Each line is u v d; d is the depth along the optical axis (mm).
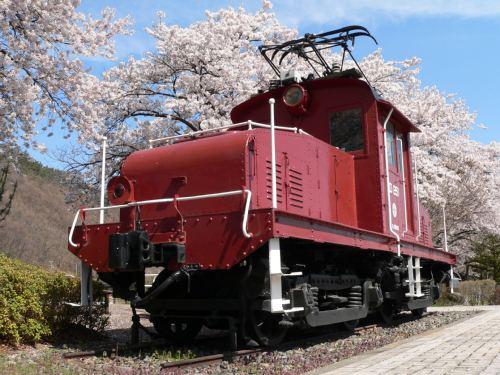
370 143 8711
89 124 11977
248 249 5941
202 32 16516
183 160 6969
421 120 21953
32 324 7117
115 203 7109
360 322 11141
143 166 7273
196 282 7105
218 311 6844
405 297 10852
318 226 6742
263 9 17453
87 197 16594
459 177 23141
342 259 8594
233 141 6691
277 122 8984
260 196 6590
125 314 13156
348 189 8656
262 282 6328
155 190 7059
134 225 6844
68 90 11547
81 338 8148
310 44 9336
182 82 15672
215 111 15398
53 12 11070
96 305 8672
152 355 6637
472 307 17875
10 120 10797
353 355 6699
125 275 7305
